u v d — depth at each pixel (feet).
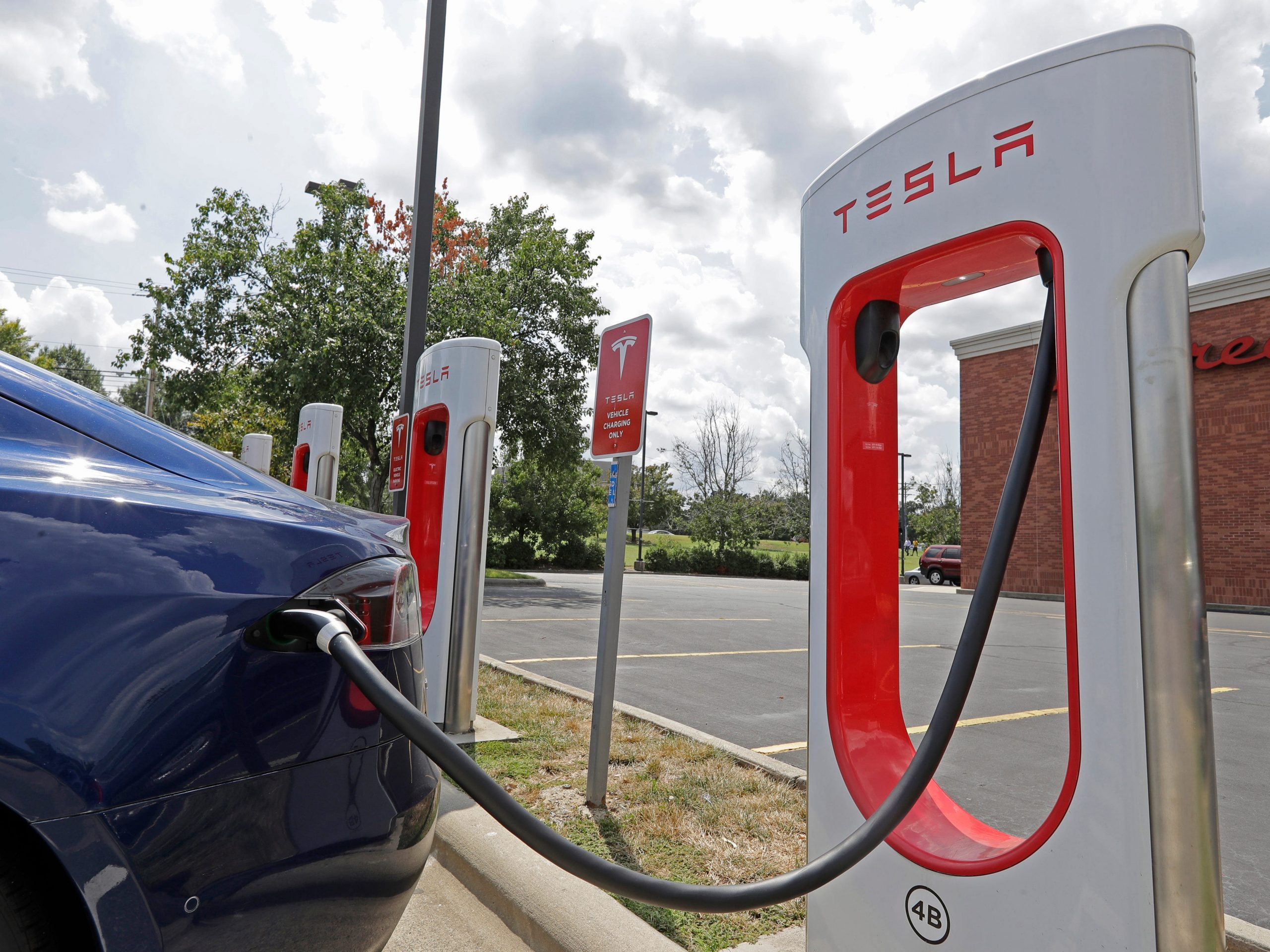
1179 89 4.51
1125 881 4.40
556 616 40.65
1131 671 4.43
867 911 5.74
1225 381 60.29
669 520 192.13
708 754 13.75
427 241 22.41
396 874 5.42
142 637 4.57
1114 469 4.53
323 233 57.31
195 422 84.02
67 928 4.41
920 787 4.86
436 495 17.22
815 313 6.66
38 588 4.44
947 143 5.49
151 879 4.40
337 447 26.68
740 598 63.57
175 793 4.51
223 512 5.22
